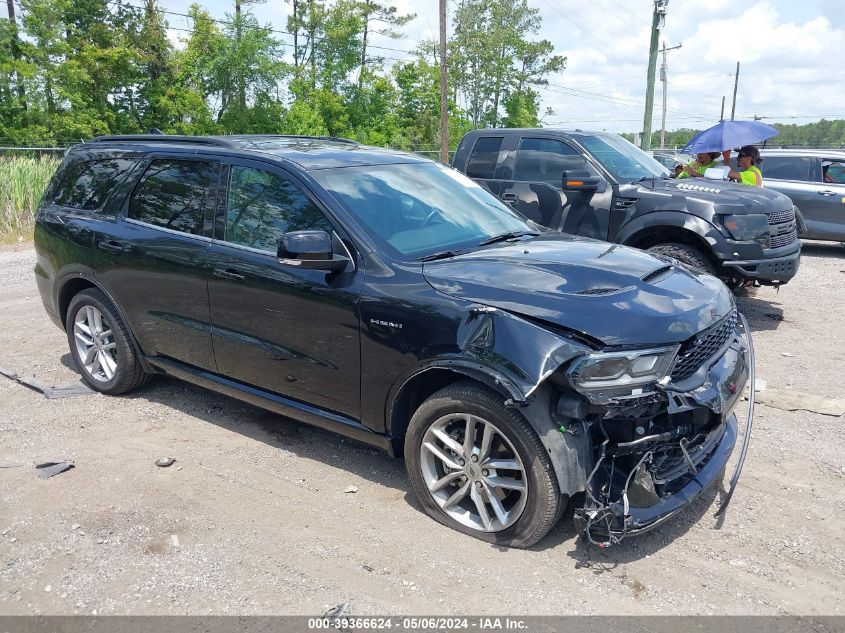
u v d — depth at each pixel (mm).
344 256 3887
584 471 3213
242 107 47500
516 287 3439
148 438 4695
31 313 8094
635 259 3980
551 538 3559
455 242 4176
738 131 9914
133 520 3705
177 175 4793
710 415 3381
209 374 4703
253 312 4227
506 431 3285
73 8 42000
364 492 4035
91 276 5156
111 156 5305
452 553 3438
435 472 3697
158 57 44844
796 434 4750
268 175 4316
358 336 3771
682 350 3275
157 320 4828
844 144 58969
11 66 38094
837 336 7125
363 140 51750
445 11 31641
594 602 3082
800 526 3672
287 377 4191
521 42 62406
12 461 4355
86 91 41906
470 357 3312
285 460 4414
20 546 3477
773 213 7055
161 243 4695
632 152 8367
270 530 3631
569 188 7449
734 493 4000
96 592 3143
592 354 3098
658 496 3305
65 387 5531
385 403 3770
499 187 8281
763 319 7836
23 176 16344
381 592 3145
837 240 12297
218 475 4211
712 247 6902
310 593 3135
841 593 3148
